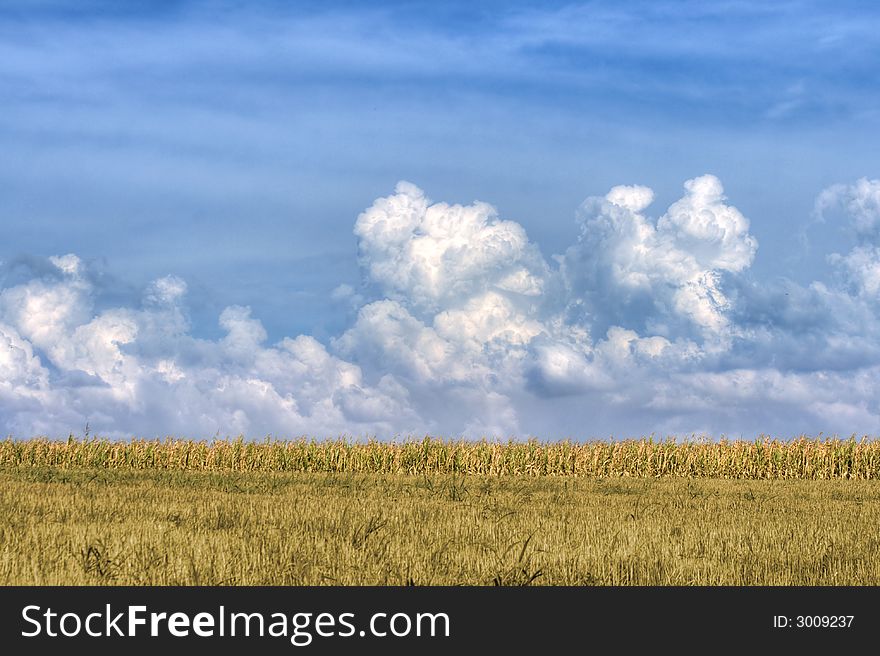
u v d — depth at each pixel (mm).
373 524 15500
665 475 41719
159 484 26812
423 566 12742
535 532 15273
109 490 22828
